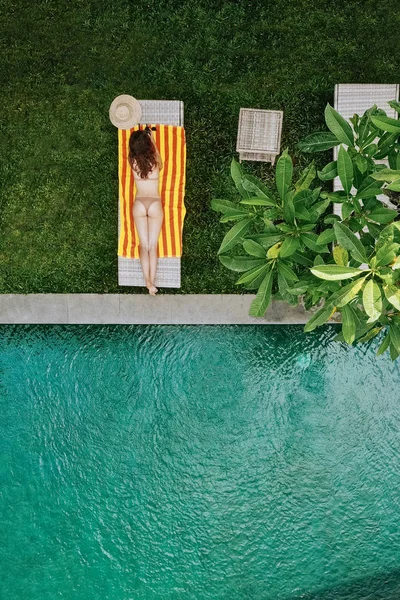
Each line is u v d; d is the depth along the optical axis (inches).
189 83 236.5
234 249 240.4
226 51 235.6
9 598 250.5
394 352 167.0
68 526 250.4
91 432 250.8
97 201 239.9
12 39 236.8
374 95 225.1
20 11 235.9
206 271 240.4
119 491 250.7
